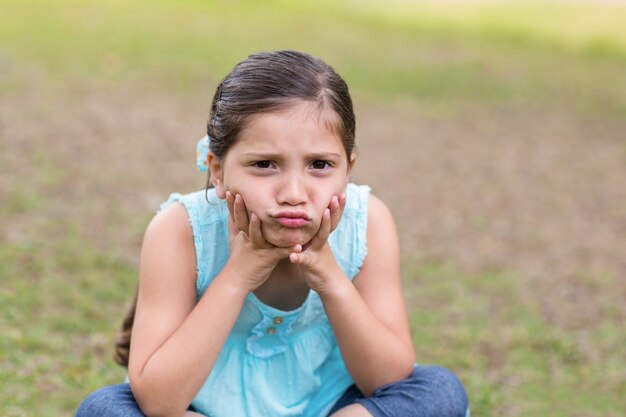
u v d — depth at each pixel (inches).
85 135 297.7
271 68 89.8
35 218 220.2
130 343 106.9
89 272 191.8
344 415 100.0
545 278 214.7
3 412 133.6
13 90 340.2
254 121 88.6
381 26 592.1
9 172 252.5
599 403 152.8
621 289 208.7
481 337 177.3
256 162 89.7
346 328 98.4
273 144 88.4
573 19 662.5
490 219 260.7
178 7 561.9
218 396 104.3
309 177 90.9
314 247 94.8
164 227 101.4
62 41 430.6
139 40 452.8
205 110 353.4
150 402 95.3
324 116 89.3
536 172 315.0
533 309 193.2
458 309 190.9
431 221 255.8
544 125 386.3
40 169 258.4
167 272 100.1
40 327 164.9
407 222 253.1
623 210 276.7
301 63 91.0
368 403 100.3
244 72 90.7
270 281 102.0
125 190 250.8
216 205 101.8
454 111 400.2
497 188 292.5
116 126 313.7
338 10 648.4
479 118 391.2
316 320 106.7
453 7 717.9
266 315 102.0
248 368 105.1
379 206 109.0
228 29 506.0
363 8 675.4
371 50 501.0
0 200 229.3
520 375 162.1
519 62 508.7
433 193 282.8
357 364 100.9
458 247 234.8
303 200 89.3
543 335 178.5
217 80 400.8
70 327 166.6
